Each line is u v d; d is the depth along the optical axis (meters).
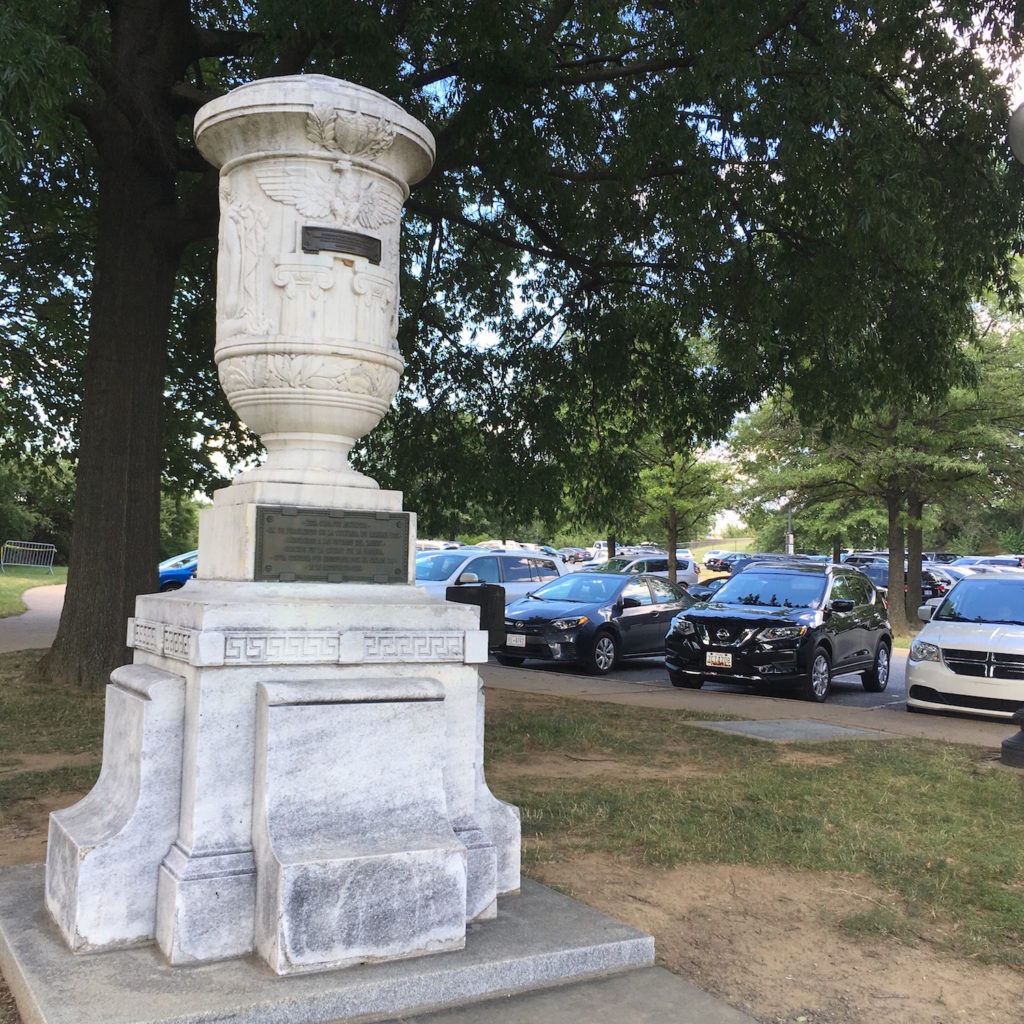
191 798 3.19
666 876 4.46
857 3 8.31
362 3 7.48
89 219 12.35
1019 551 61.19
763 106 7.50
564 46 10.54
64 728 7.47
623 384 12.20
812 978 3.45
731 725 8.95
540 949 3.31
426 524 12.98
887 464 21.62
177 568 21.14
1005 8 8.75
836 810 5.68
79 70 6.09
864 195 8.12
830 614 12.23
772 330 10.50
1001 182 9.55
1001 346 21.33
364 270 3.72
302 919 3.03
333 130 3.60
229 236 3.76
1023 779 6.86
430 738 3.43
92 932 3.15
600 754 7.35
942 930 3.95
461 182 11.41
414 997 3.04
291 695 3.21
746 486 25.22
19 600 22.16
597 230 11.07
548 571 17.16
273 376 3.64
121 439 9.38
